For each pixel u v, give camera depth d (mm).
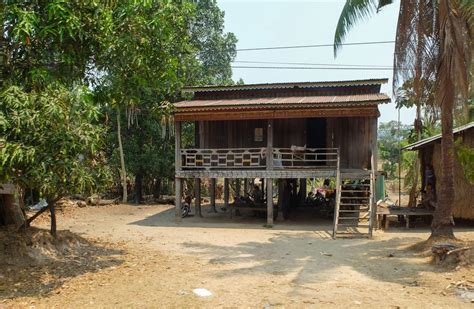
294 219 19594
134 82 10664
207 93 20328
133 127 26578
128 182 29672
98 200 25828
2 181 7965
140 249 12586
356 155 18328
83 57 9711
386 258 11188
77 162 8461
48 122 7762
